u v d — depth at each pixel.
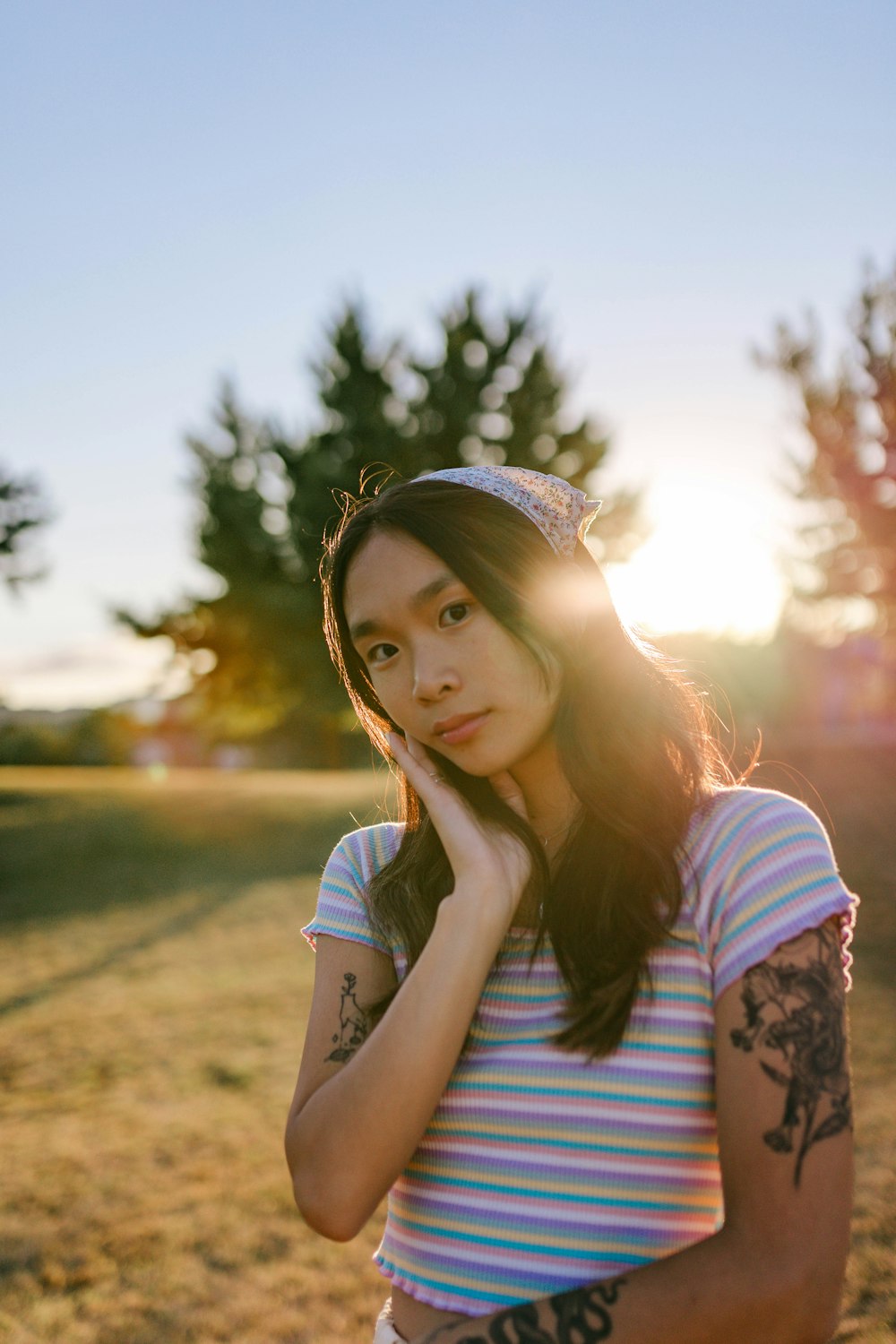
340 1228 0.99
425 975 1.04
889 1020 5.96
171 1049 6.43
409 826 1.30
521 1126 1.04
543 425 18.98
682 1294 0.89
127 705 37.97
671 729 1.12
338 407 19.19
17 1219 4.20
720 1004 0.99
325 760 31.92
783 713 19.98
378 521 1.14
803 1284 0.87
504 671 1.11
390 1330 1.10
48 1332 3.36
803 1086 0.92
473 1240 1.04
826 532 12.66
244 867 12.34
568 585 1.15
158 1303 3.55
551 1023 1.07
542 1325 0.92
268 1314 3.45
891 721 18.59
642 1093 1.01
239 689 22.03
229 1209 4.24
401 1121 0.99
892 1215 3.61
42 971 8.60
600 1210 1.00
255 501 19.41
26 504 18.75
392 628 1.13
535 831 1.21
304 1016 7.00
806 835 1.04
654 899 1.04
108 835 13.91
